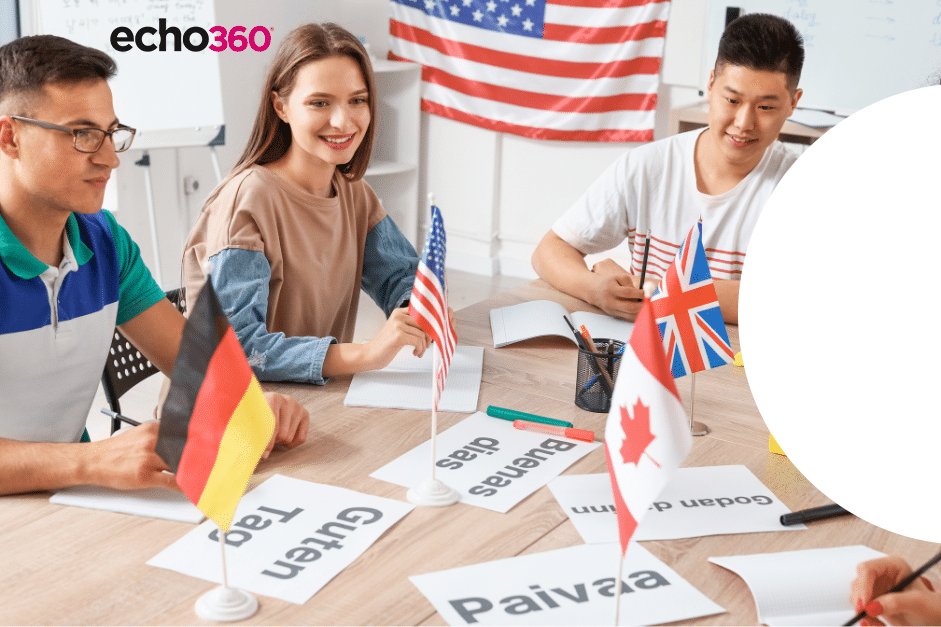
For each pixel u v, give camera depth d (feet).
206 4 10.95
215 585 2.77
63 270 3.80
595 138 12.69
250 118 12.87
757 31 5.47
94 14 10.18
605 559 2.96
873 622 2.66
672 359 4.06
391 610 2.67
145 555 2.92
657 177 6.41
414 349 4.58
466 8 13.01
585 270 6.02
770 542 3.11
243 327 4.64
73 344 3.90
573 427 4.00
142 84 10.66
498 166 13.66
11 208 3.54
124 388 5.41
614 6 12.04
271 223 4.98
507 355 4.90
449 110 13.61
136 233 11.81
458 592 2.76
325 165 5.25
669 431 2.35
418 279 3.52
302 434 3.76
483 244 14.07
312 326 5.48
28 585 2.74
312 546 2.99
